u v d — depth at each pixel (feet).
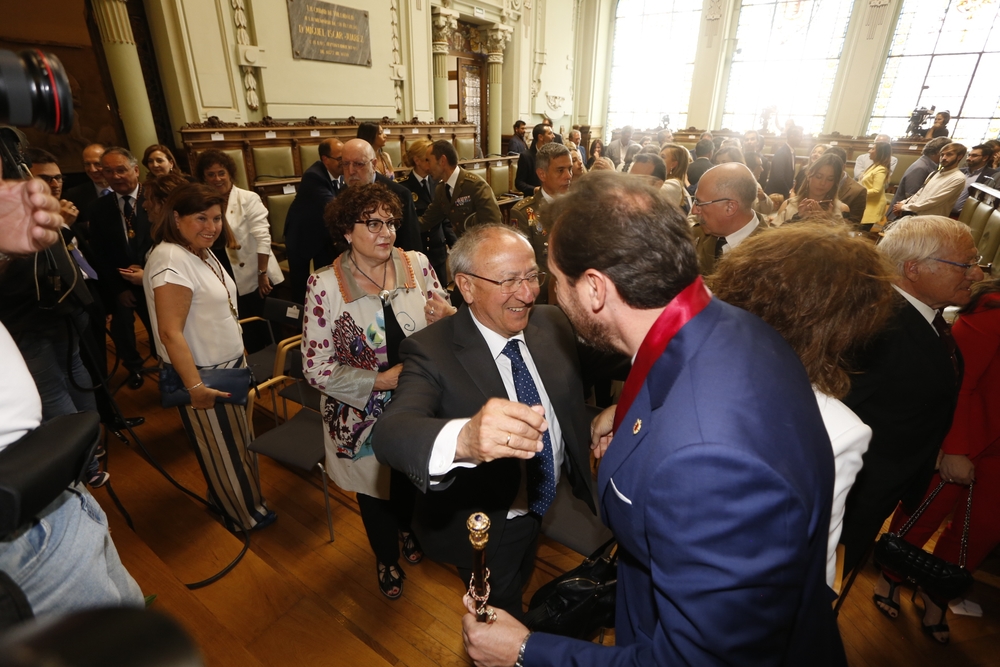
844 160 8.37
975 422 4.59
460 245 3.58
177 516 6.14
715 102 33.17
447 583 5.72
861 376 3.73
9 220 1.92
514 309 3.41
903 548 4.23
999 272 9.18
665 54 34.58
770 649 1.67
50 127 1.93
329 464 4.93
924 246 3.61
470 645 2.44
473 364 3.54
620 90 37.06
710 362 1.89
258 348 9.73
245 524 6.13
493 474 3.61
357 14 20.03
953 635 5.20
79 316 5.95
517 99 30.76
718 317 2.06
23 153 2.99
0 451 1.68
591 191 2.10
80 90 13.71
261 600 4.99
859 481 3.97
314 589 5.61
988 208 11.32
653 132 31.96
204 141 15.10
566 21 33.06
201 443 5.42
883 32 27.04
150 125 14.56
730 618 1.62
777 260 2.62
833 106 29.48
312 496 6.98
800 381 1.98
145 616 0.77
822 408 2.51
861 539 4.17
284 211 13.61
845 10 28.17
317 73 19.15
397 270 4.66
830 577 2.68
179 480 6.93
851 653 5.03
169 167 9.48
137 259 8.39
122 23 13.47
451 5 24.17
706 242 6.88
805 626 2.01
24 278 4.83
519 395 3.70
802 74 30.32
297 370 6.54
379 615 5.33
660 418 1.89
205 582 5.15
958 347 4.15
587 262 2.03
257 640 4.59
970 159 15.62
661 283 1.98
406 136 22.16
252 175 16.43
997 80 25.21
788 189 18.26
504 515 3.65
